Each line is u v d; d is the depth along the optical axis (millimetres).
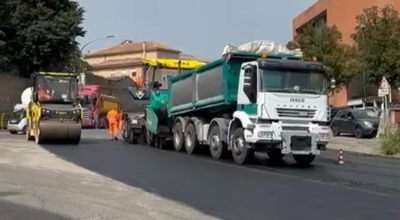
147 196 10766
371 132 32906
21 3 51719
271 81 16016
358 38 36062
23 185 12000
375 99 46406
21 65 54188
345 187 12156
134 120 26812
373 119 33250
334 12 63719
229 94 17484
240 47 17453
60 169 15086
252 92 16125
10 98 53812
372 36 34594
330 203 10109
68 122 25016
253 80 16125
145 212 9172
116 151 21719
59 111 24922
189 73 20906
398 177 14062
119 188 11789
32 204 9812
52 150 21609
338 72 44875
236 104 17578
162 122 23938
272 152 17172
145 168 15625
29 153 19891
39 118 24844
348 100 54719
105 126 55938
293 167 16469
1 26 51125
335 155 22000
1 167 15258
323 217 8875
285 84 16141
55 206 9648
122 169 15320
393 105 34125
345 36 62938
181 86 21812
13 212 9102
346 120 34812
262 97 15891
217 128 18500
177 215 8945
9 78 53750
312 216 8945
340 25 63438
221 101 17875
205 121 20125
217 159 18469
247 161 17078
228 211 9312
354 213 9203
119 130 33031
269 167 16250
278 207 9695
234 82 17562
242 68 16656
